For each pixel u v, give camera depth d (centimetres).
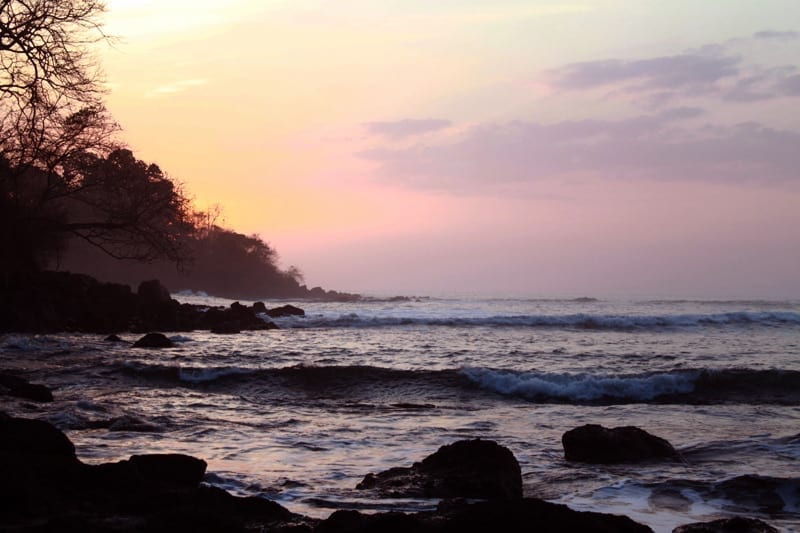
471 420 1542
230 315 4872
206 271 13162
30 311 4069
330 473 1031
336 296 15300
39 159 4053
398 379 2123
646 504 874
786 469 1035
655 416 1603
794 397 1928
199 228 13112
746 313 4769
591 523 602
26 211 4259
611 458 1114
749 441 1219
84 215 6088
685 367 2380
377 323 4762
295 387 2094
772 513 835
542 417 1590
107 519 636
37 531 583
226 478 974
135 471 758
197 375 2144
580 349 3081
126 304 4728
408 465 1093
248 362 2591
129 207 4453
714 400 1908
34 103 3653
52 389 1908
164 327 4591
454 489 865
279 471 1044
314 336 3884
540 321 4594
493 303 9544
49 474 718
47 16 3509
